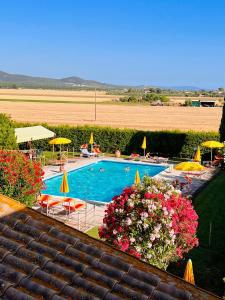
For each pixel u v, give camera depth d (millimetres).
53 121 75312
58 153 41562
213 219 20578
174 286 4336
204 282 13680
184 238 13102
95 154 39531
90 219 20781
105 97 186750
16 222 5273
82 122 74375
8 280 4277
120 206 12922
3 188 17828
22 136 35094
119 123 73875
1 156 18188
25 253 4711
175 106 124188
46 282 4289
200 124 73312
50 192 28391
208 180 30984
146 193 12586
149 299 4160
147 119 82125
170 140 40531
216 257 15719
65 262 4629
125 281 4406
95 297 4070
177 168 27453
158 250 12367
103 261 4727
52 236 5090
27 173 18156
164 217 12328
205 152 38688
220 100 160750
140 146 41594
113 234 12773
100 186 30750
